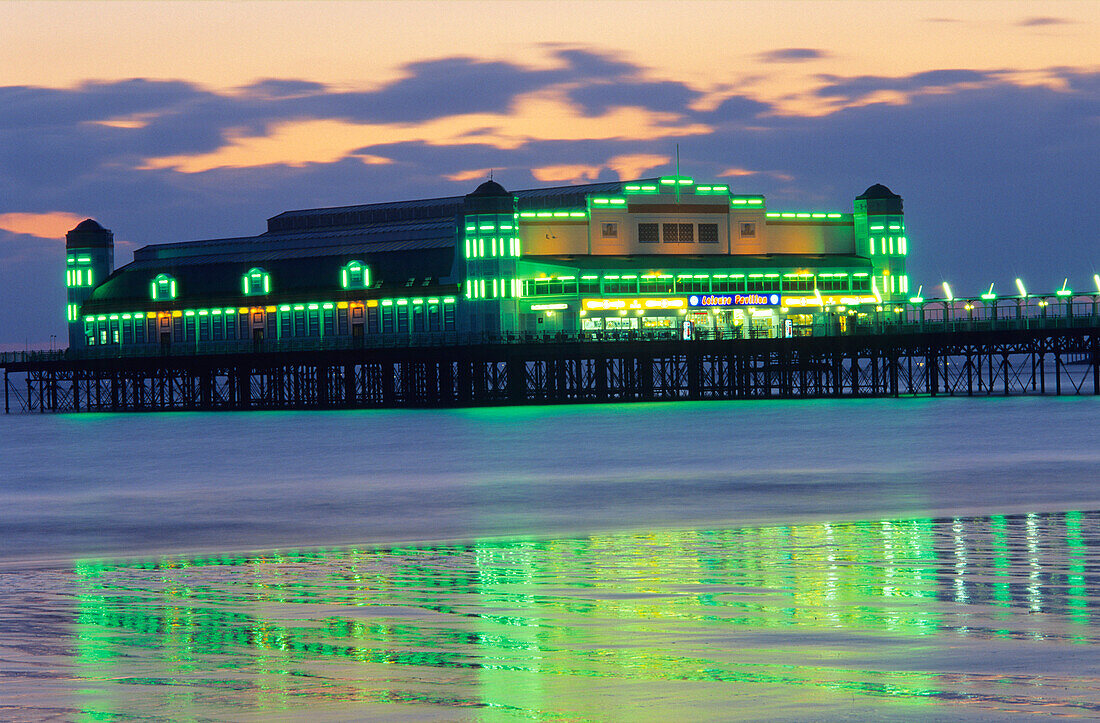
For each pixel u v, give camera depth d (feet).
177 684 258.78
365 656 281.74
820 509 576.20
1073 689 241.96
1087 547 428.56
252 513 617.62
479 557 437.58
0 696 251.39
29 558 469.98
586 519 558.15
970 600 333.83
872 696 238.89
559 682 254.68
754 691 244.22
